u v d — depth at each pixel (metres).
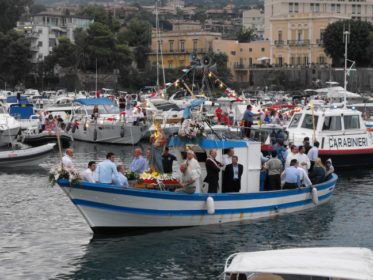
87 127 67.06
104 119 67.38
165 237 28.39
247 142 31.52
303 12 173.62
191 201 29.03
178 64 166.38
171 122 57.72
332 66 159.12
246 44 170.62
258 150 31.83
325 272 17.28
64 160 28.14
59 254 26.36
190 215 29.31
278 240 28.27
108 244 27.50
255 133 46.44
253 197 30.81
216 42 167.00
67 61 157.50
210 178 29.95
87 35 159.12
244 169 31.61
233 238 28.38
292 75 161.25
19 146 62.34
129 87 157.50
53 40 173.38
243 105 68.00
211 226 30.08
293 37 170.00
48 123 66.50
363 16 191.12
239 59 170.75
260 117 60.28
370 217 32.69
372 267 17.73
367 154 47.97
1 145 62.56
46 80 159.38
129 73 158.50
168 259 25.69
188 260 25.61
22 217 32.53
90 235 28.92
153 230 29.12
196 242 27.77
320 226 30.67
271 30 172.88
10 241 28.19
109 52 156.75
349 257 18.41
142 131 64.62
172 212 28.83
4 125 62.34
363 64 156.75
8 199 36.91
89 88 154.62
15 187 40.81
